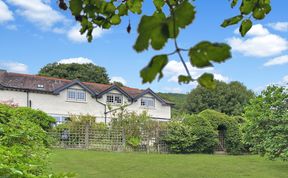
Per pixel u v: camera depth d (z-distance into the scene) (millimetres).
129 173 12188
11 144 4203
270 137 9883
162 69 831
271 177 12469
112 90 29672
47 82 28250
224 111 41344
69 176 2543
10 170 2127
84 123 20688
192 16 847
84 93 28672
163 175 12141
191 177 12023
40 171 3057
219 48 809
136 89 33875
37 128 6457
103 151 19203
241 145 21344
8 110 6348
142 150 20781
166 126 21078
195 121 21438
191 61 830
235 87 42594
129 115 21812
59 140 19297
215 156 18984
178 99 48688
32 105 26531
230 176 12469
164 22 839
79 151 18031
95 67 45844
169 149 20938
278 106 9844
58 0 1781
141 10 1874
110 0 1807
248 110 10375
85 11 1774
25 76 27906
